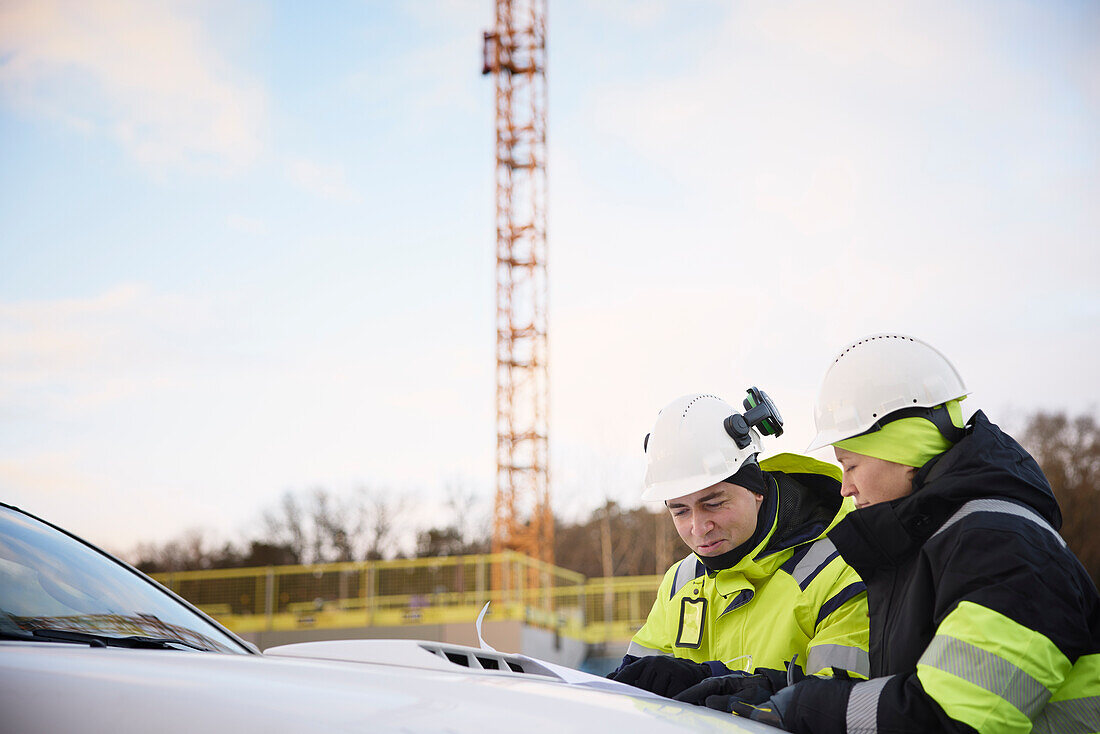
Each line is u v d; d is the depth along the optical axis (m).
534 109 53.31
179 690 1.54
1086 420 52.38
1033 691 2.02
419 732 1.48
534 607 23.91
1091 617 2.16
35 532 2.45
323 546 51.78
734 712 2.37
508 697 1.67
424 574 23.38
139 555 53.34
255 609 23.23
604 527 48.09
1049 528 2.18
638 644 3.40
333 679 1.65
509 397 48.56
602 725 1.61
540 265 50.91
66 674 1.58
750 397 3.25
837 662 2.73
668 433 3.20
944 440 2.46
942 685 2.03
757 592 3.04
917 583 2.25
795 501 3.09
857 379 2.53
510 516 46.53
